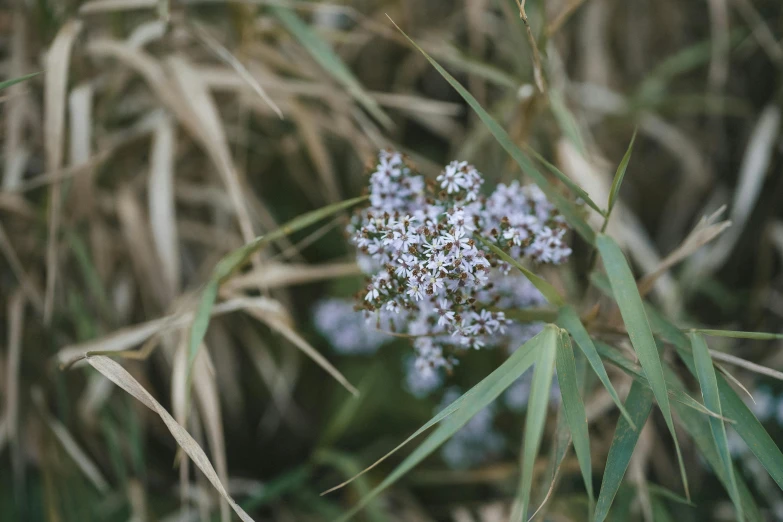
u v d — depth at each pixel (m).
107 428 0.67
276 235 0.52
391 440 0.76
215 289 0.53
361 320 0.68
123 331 0.58
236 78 0.67
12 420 0.65
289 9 0.63
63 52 0.61
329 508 0.69
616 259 0.49
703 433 0.50
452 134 0.84
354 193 0.85
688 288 0.75
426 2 0.90
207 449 0.79
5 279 0.69
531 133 0.76
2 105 0.71
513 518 0.55
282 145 0.80
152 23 0.66
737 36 0.82
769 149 0.73
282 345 0.81
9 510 0.69
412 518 0.70
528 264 0.53
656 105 0.83
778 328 0.77
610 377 0.66
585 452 0.46
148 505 0.68
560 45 0.82
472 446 0.69
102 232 0.70
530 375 0.64
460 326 0.49
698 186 0.84
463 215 0.48
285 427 0.82
